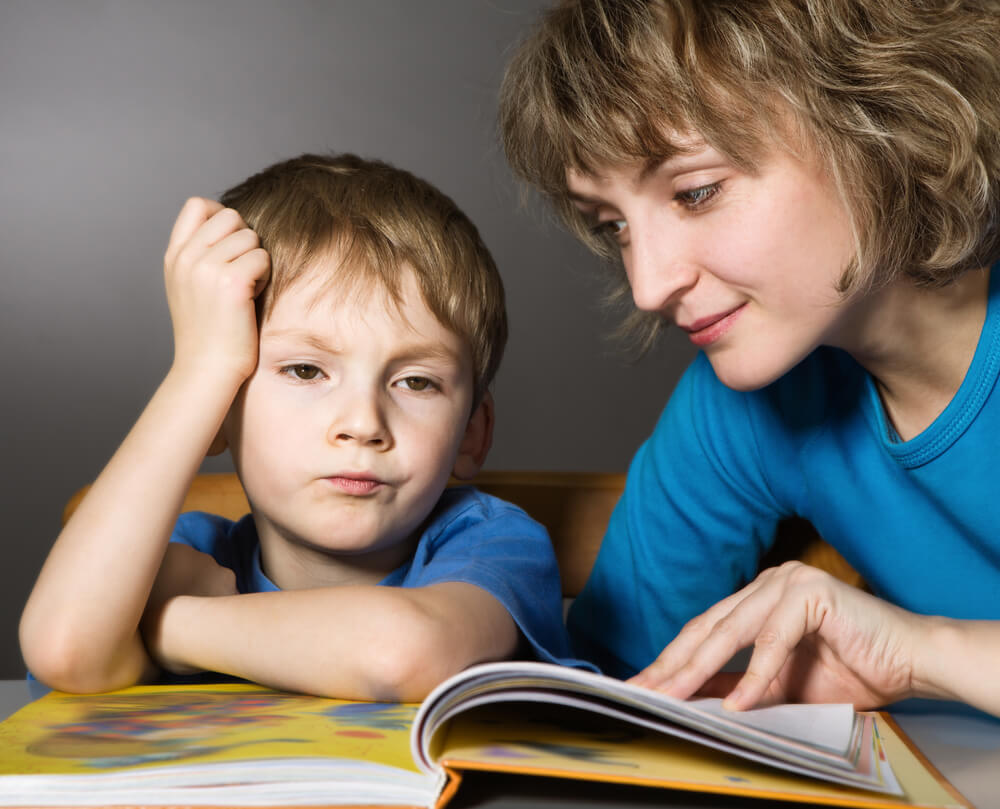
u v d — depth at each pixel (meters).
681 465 0.97
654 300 0.67
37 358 2.45
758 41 0.64
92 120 2.43
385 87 2.46
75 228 2.44
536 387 2.51
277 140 2.45
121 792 0.44
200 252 0.77
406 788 0.44
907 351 0.79
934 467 0.81
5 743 0.50
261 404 0.76
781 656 0.62
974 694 0.62
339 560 0.83
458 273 0.83
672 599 0.97
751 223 0.65
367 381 0.76
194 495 1.03
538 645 0.66
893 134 0.67
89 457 2.46
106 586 0.66
